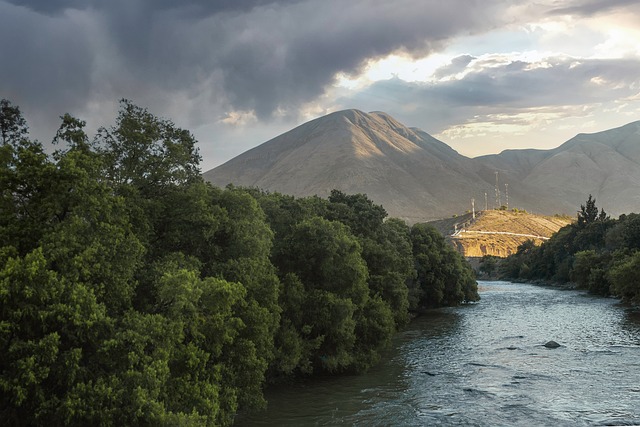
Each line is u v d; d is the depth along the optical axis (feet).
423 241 327.88
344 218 226.38
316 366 146.20
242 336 104.01
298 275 145.79
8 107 102.99
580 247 543.39
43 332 68.18
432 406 116.57
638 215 452.35
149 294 89.76
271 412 112.68
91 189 78.95
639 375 139.95
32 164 75.61
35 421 67.51
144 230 96.58
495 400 120.06
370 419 107.86
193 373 86.89
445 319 273.33
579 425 101.71
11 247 68.95
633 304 320.70
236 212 113.80
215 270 105.81
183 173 108.68
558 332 216.95
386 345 168.96
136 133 102.12
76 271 71.82
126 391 71.26
